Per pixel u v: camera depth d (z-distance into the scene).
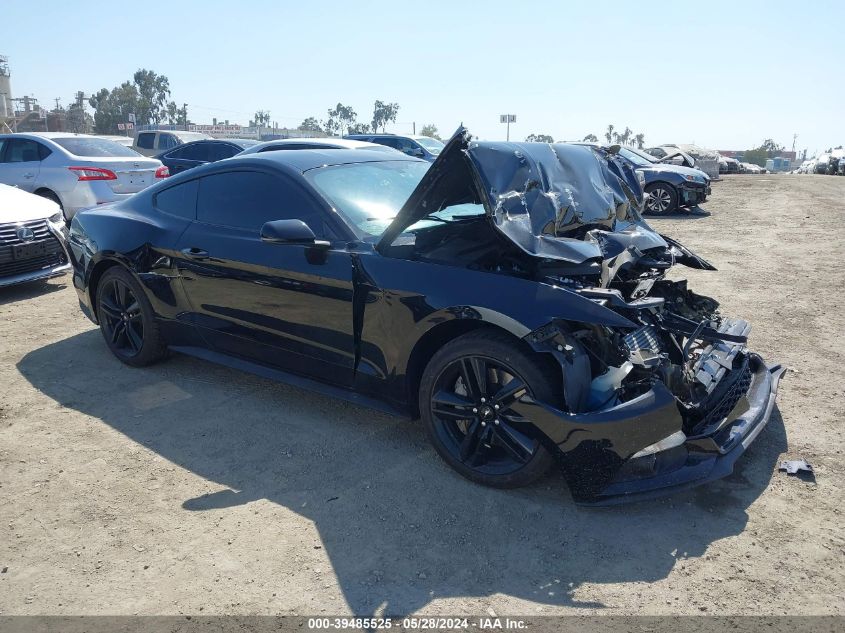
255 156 4.12
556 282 3.07
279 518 2.98
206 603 2.46
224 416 4.04
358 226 3.61
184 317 4.38
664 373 3.01
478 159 3.11
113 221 4.72
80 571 2.65
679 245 4.16
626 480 2.91
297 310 3.69
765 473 3.26
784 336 5.34
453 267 3.17
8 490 3.24
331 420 3.97
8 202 6.90
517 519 2.94
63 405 4.21
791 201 15.45
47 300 6.82
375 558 2.70
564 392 2.81
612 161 4.39
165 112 88.69
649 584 2.52
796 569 2.57
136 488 3.25
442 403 3.23
